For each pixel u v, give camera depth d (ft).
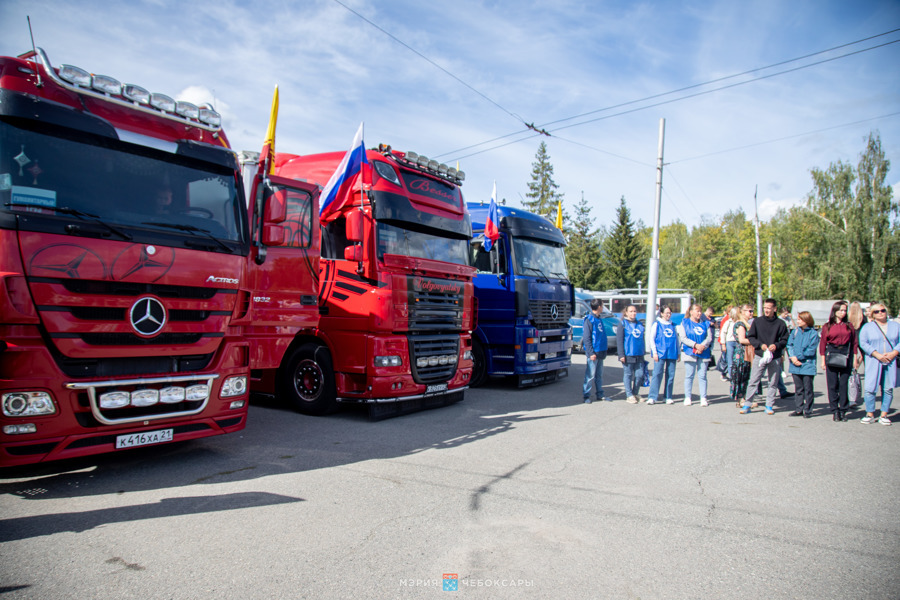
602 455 21.06
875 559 12.27
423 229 29.25
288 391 29.19
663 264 201.87
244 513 14.30
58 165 15.44
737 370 33.73
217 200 18.99
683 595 10.48
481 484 17.15
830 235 132.57
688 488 17.20
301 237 23.34
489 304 37.86
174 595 10.06
